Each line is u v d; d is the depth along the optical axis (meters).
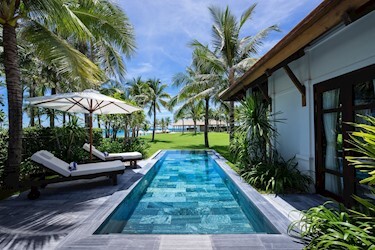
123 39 7.59
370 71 3.08
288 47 3.78
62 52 5.39
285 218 3.19
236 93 9.00
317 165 4.37
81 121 8.18
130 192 4.77
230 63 12.52
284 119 5.66
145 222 3.64
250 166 5.75
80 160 7.44
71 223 3.14
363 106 3.24
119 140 13.18
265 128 5.46
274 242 2.53
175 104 18.56
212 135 33.12
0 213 3.53
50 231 2.89
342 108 3.63
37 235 2.78
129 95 23.05
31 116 15.34
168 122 68.19
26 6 4.79
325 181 4.24
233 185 5.51
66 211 3.61
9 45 4.84
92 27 7.30
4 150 5.24
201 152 13.41
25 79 14.51
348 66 3.47
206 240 2.60
